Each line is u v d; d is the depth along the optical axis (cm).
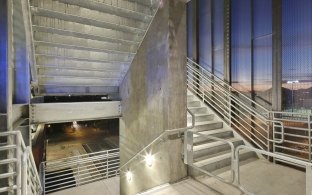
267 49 506
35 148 954
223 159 420
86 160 696
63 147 1681
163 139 393
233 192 327
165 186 366
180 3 397
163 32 394
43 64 411
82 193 597
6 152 239
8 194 225
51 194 587
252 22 539
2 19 249
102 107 551
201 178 385
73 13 352
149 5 413
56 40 378
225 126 545
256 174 387
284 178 370
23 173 204
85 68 465
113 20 400
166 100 386
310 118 406
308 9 427
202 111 598
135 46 477
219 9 639
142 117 470
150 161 437
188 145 384
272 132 466
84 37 400
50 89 500
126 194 554
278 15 470
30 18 300
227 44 606
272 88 484
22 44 389
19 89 402
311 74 421
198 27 720
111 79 556
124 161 571
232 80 599
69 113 501
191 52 744
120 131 593
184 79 403
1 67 244
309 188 227
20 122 341
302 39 436
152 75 430
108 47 443
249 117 523
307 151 398
